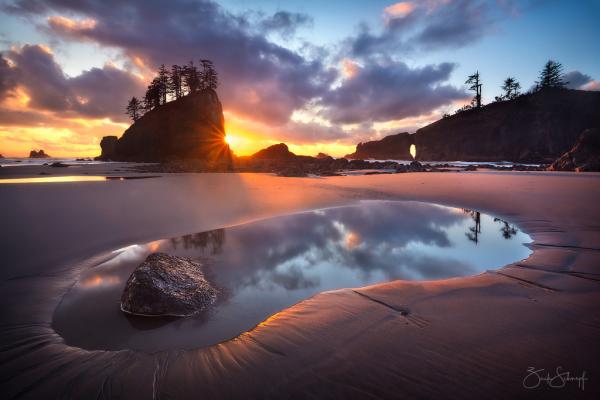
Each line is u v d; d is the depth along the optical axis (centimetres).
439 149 8562
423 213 984
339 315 351
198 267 519
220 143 5291
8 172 2747
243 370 266
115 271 506
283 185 1859
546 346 278
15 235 693
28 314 368
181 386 249
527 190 1424
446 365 257
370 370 255
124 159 5584
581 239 638
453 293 402
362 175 2797
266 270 516
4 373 269
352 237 709
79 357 291
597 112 6788
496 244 648
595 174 2392
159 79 6172
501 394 224
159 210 1000
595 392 221
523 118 7031
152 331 337
